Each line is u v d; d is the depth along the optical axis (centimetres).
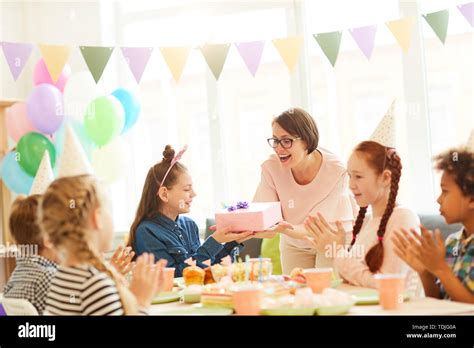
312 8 355
